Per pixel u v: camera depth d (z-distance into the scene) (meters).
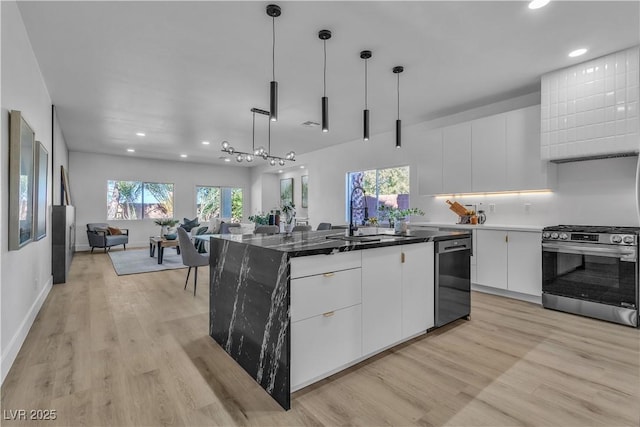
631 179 3.31
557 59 3.16
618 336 2.68
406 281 2.51
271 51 2.99
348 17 2.47
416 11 2.40
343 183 7.04
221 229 6.65
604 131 3.08
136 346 2.52
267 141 6.87
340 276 2.05
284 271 1.79
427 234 2.89
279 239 2.51
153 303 3.65
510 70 3.40
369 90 3.96
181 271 5.46
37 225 3.05
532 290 3.56
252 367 2.07
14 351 2.28
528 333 2.76
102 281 4.72
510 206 4.21
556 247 3.33
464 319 3.11
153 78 3.58
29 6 2.33
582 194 3.62
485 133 4.12
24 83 2.61
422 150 4.90
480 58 3.13
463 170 4.36
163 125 5.55
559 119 3.37
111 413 1.69
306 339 1.88
